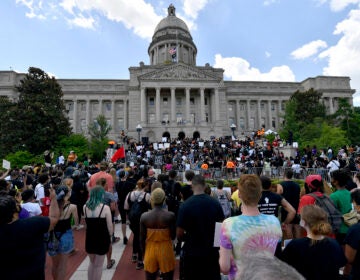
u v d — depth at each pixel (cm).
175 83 6731
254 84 8275
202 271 447
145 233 532
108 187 1002
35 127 3812
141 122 6488
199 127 6219
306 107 5622
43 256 389
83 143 3903
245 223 333
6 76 7119
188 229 464
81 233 1095
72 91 7419
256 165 2591
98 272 579
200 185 490
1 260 343
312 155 2964
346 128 5272
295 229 709
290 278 126
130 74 7381
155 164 2759
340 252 339
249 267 152
